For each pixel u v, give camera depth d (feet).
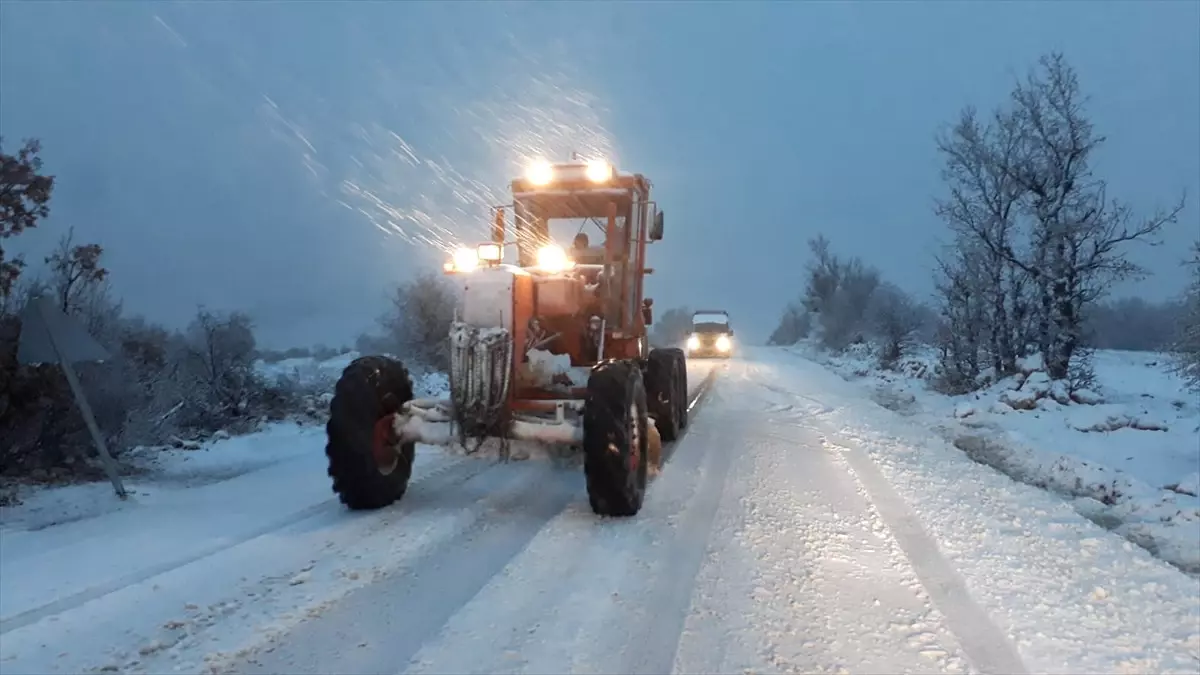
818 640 13.98
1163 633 14.76
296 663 12.80
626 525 20.66
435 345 69.51
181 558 17.89
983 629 14.65
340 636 13.78
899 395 61.57
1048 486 29.35
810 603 15.58
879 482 26.50
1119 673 13.15
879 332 101.24
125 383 30.42
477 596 15.64
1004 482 27.63
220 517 21.48
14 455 26.30
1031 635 14.43
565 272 24.11
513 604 15.26
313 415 43.01
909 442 35.91
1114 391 54.08
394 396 22.86
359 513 21.75
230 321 47.09
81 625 14.11
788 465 29.09
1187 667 13.39
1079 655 13.74
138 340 42.63
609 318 26.18
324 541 19.06
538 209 28.53
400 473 23.00
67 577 16.56
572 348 24.76
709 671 12.77
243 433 38.14
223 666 12.67
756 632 14.21
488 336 21.40
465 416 21.54
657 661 13.04
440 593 15.79
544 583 16.39
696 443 33.63
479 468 27.81
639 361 30.35
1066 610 15.67
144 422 30.94
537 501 23.21
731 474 27.25
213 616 14.55
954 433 41.37
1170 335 49.01
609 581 16.55
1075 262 52.80
